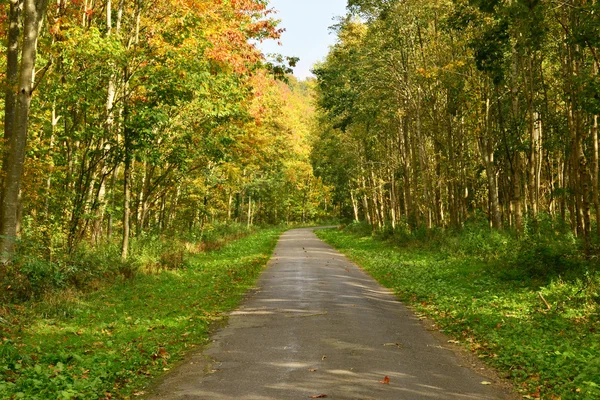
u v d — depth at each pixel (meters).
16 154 13.97
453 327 11.16
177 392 6.98
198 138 24.50
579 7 15.17
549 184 34.56
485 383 7.32
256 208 85.69
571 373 7.45
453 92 29.83
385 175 47.72
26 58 14.11
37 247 16.48
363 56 33.12
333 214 113.56
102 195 23.09
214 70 21.69
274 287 17.59
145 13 21.34
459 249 25.55
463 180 34.66
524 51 21.27
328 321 11.66
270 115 35.25
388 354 8.84
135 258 20.73
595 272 14.92
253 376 7.60
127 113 19.89
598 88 15.20
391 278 19.84
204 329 11.13
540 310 12.41
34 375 7.07
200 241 35.03
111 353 8.67
